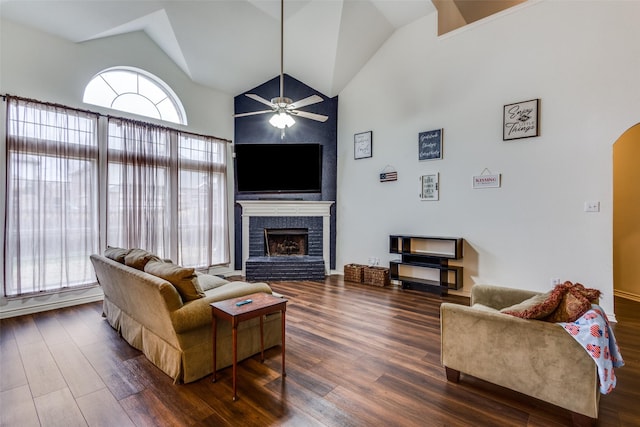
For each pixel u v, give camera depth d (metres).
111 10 3.73
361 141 5.39
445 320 2.16
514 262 3.88
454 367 2.13
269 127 5.76
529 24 3.72
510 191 3.89
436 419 1.78
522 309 1.94
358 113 5.43
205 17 4.16
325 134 5.73
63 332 3.03
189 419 1.78
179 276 2.19
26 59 3.52
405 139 4.85
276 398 1.98
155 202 4.54
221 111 5.59
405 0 4.24
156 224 4.55
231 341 2.40
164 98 4.96
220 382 2.17
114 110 4.28
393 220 5.02
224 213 5.53
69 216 3.78
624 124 3.20
